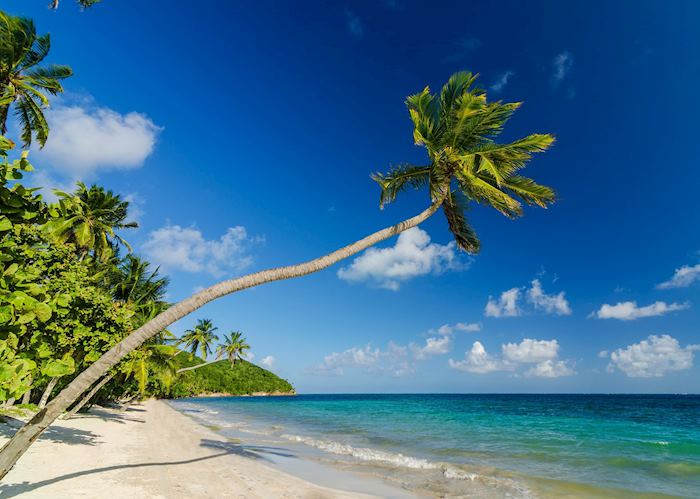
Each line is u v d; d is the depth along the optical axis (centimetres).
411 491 1130
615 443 2288
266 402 9469
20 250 607
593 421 3866
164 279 3108
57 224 652
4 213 479
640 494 1142
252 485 1045
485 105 1162
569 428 3184
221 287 770
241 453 1630
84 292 940
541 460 1716
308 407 6781
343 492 1072
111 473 984
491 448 2062
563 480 1312
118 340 1114
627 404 7719
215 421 3441
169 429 2331
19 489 761
